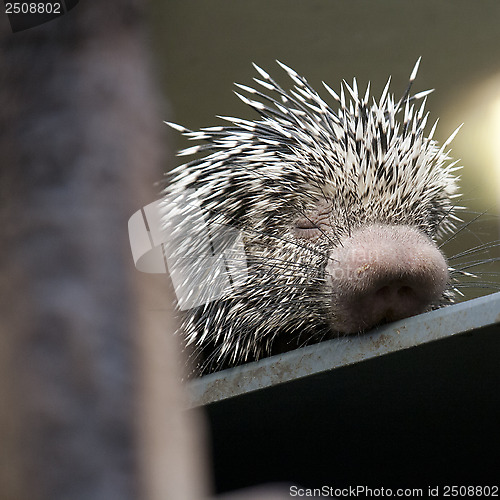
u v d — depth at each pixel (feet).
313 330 1.86
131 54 0.67
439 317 1.59
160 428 0.62
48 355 0.60
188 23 2.37
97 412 0.60
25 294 0.61
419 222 1.86
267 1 2.34
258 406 1.70
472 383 1.67
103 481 0.59
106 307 0.62
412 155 1.87
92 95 0.66
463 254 1.94
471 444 1.82
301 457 1.85
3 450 0.58
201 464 0.72
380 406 1.72
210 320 1.91
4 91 0.66
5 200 0.63
